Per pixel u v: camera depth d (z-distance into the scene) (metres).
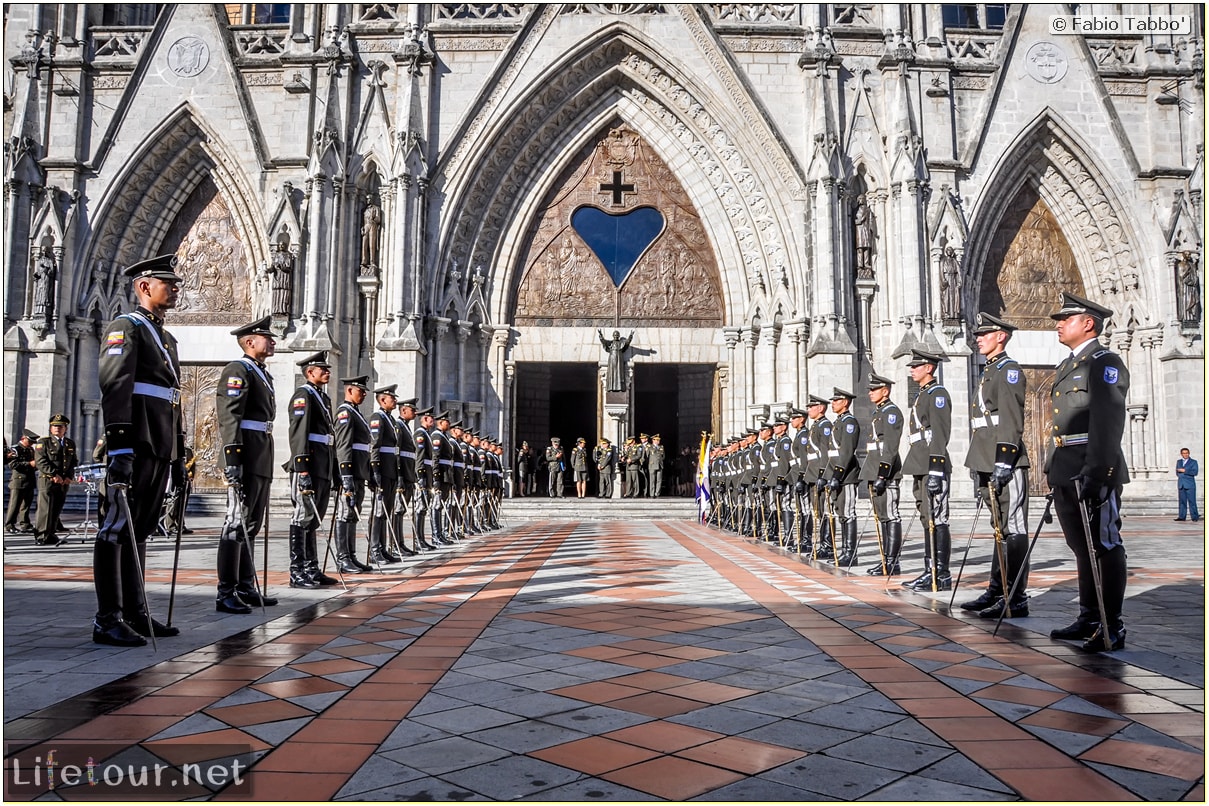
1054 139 31.19
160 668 5.38
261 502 8.50
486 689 4.88
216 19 31.25
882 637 6.60
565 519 28.38
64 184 30.91
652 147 32.50
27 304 30.27
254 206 30.69
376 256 29.36
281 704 4.50
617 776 3.44
